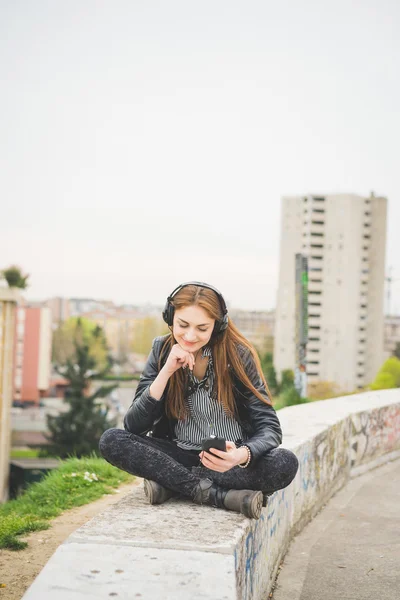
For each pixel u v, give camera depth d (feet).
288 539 13.48
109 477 21.81
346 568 12.23
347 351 334.65
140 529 8.04
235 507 8.95
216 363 9.43
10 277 96.99
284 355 327.67
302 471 14.71
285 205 345.92
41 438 213.25
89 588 6.36
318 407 21.49
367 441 21.30
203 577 6.68
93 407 122.83
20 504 19.74
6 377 85.35
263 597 10.33
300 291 56.75
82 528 8.04
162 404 9.84
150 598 6.20
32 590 6.30
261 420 9.56
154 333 564.30
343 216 335.47
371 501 17.37
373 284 343.67
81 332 456.45
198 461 9.74
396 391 27.68
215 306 9.04
